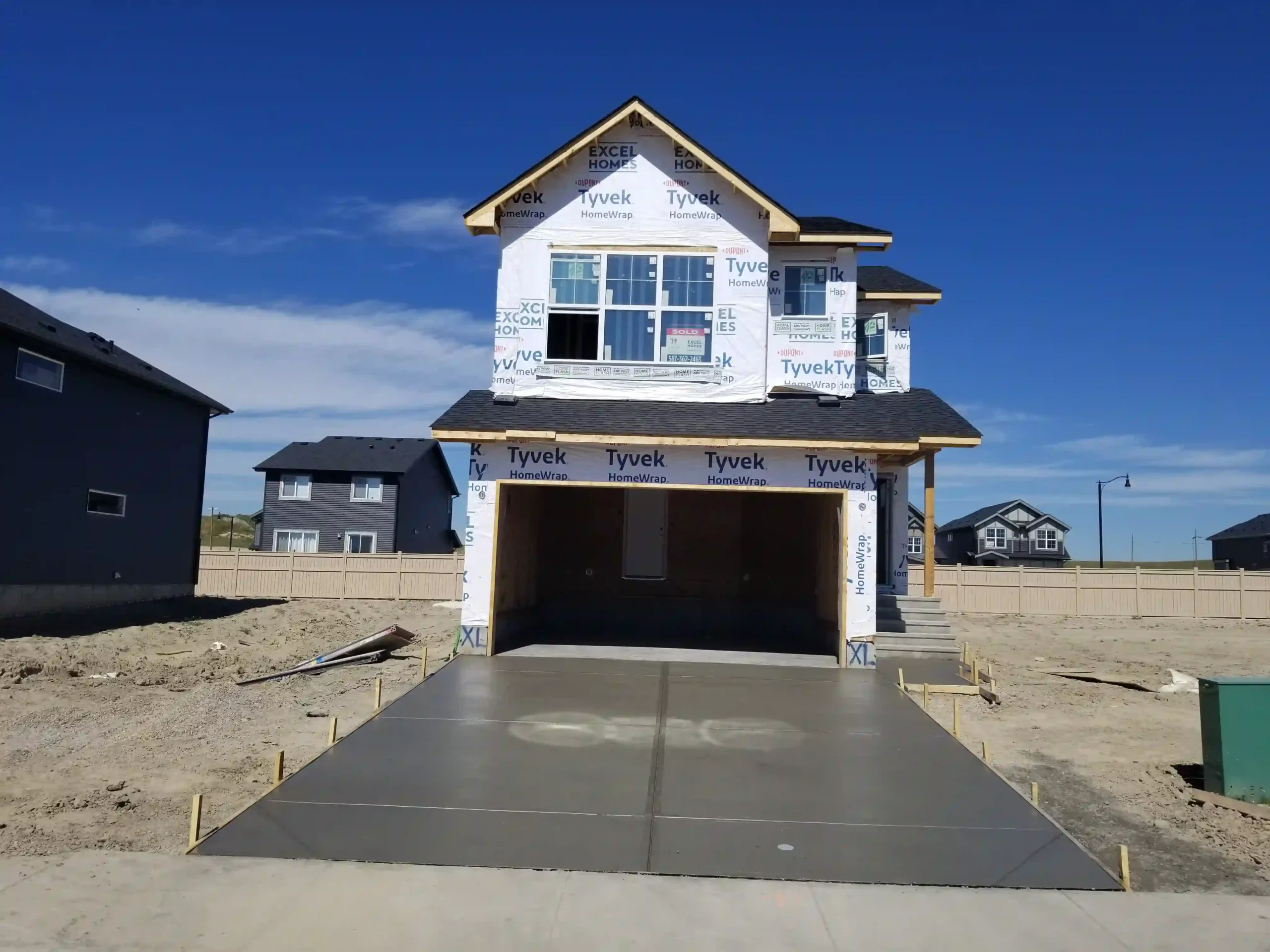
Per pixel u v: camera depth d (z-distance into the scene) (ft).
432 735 31.86
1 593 59.41
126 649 53.06
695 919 17.97
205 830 23.21
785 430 47.11
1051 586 99.09
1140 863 22.11
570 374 51.67
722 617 60.34
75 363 66.64
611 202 52.34
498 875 19.99
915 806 25.26
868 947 16.92
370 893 18.90
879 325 64.39
